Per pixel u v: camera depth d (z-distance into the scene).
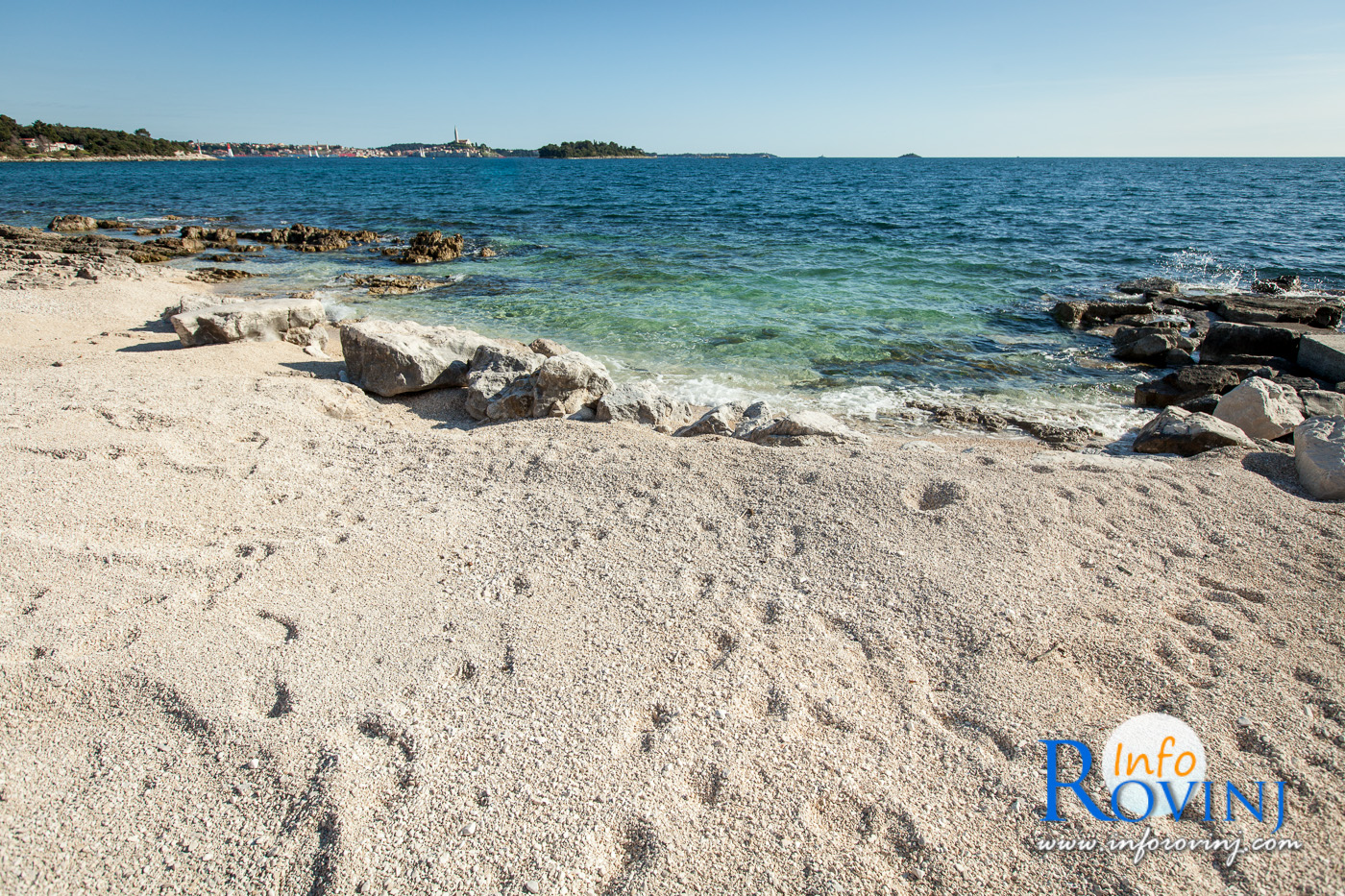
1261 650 3.31
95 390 6.62
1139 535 4.34
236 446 5.64
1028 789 2.59
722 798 2.54
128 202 38.69
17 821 2.46
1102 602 3.65
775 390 8.94
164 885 2.27
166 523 4.41
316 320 9.53
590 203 39.69
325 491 5.01
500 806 2.50
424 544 4.26
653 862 2.31
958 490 4.79
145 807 2.52
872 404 8.44
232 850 2.37
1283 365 9.52
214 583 3.81
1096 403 8.52
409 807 2.50
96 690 3.02
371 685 3.08
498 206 37.56
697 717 2.91
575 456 5.57
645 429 6.54
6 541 4.04
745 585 3.84
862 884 2.25
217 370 7.91
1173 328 10.88
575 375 6.89
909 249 21.02
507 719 2.89
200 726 2.85
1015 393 8.91
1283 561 4.06
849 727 2.87
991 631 3.42
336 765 2.65
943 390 9.00
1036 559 4.02
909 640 3.39
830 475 5.07
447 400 7.64
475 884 2.25
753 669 3.18
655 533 4.39
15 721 2.87
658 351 10.62
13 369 7.71
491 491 5.04
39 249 18.86
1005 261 18.75
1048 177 75.25
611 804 2.52
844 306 13.52
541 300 14.31
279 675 3.12
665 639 3.40
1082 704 3.00
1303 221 28.38
